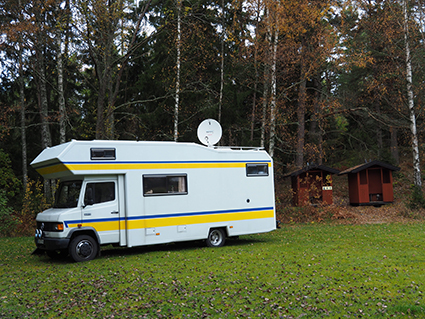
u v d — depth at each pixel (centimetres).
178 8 1922
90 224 1062
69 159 1046
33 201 1836
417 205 1977
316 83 2822
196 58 2317
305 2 1933
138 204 1129
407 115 2547
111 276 830
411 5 2191
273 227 1362
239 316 588
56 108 2511
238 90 2669
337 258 978
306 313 593
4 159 2127
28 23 1722
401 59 2262
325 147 2867
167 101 2234
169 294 695
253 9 2025
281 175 2377
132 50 1830
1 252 1245
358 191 2211
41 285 770
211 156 1267
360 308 612
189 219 1207
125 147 1126
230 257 1024
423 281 752
